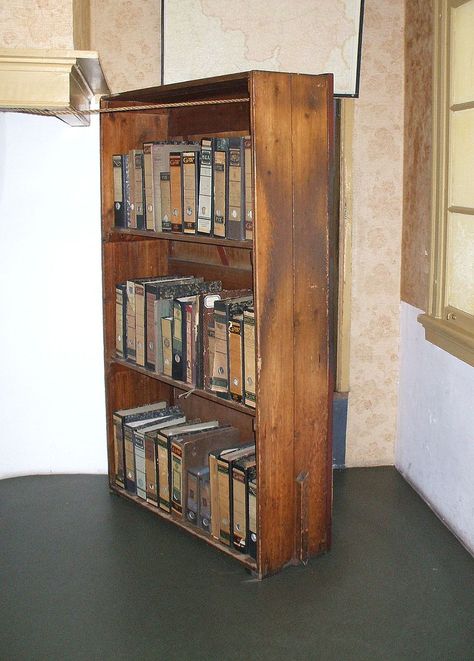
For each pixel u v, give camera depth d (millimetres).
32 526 3428
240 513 3045
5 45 2652
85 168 3754
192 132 3617
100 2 3656
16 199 3732
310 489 3053
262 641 2568
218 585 2932
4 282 3781
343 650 2512
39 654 2500
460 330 3131
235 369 2971
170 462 3396
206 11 3627
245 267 3459
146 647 2537
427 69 3516
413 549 3207
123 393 3812
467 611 2740
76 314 3863
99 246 3814
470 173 3184
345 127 3799
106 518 3508
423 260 3645
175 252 3830
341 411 4035
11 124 3668
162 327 3385
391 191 3920
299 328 2900
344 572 3018
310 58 3688
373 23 3766
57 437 3982
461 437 3240
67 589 2904
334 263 3955
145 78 3740
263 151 2697
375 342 4023
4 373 3869
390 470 4090
